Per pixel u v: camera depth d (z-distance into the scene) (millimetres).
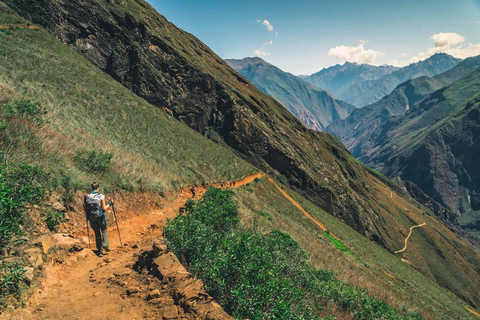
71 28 55406
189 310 3977
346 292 12398
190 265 5742
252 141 75938
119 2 70000
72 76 33688
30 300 3836
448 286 107000
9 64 24672
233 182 37094
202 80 74500
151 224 9836
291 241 12516
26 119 10422
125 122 30953
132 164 15148
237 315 4594
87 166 10383
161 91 64938
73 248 5949
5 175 5641
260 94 106938
